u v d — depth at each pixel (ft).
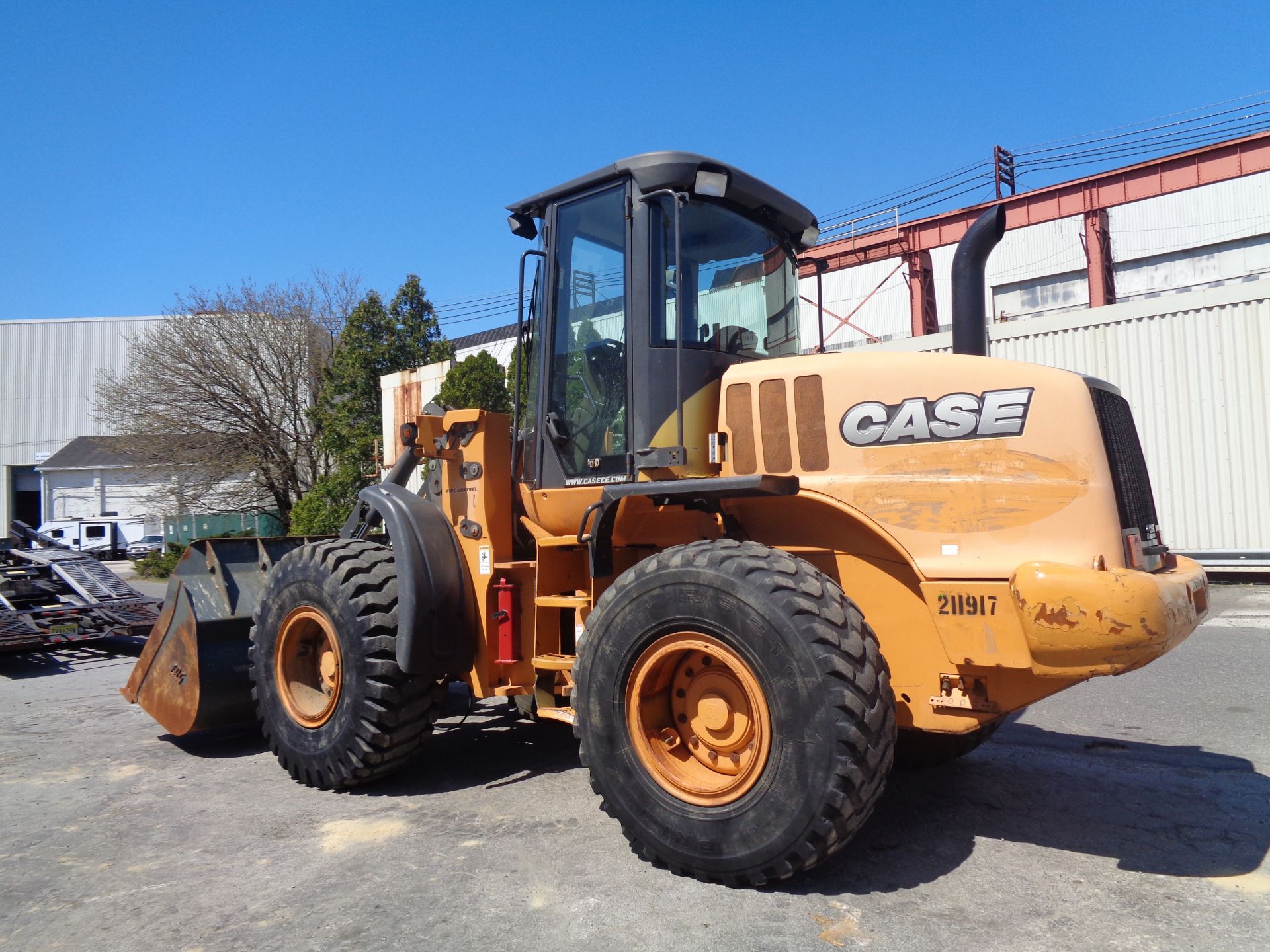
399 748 13.42
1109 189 74.79
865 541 10.78
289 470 78.89
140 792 13.97
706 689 10.34
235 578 17.04
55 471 132.77
